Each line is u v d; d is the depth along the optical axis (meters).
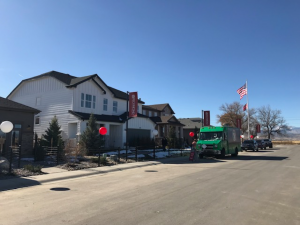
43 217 5.70
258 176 11.55
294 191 8.32
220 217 5.63
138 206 6.53
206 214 5.84
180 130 48.47
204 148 21.73
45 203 6.98
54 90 27.36
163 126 43.72
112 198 7.48
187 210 6.15
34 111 19.44
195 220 5.42
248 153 29.72
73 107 25.64
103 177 11.88
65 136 25.64
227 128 23.28
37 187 9.48
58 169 13.56
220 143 21.36
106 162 16.50
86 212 6.05
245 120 70.00
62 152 16.20
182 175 12.09
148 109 44.69
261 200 7.14
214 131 22.38
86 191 8.59
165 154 23.97
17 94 31.02
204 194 7.89
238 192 8.17
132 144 29.64
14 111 18.47
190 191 8.34
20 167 13.48
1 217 5.73
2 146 16.88
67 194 8.14
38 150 16.16
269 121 75.56
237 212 6.00
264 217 5.65
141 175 12.35
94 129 22.00
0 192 8.61
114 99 31.34
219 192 8.17
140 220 5.41
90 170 13.63
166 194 7.92
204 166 15.92
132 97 21.52
